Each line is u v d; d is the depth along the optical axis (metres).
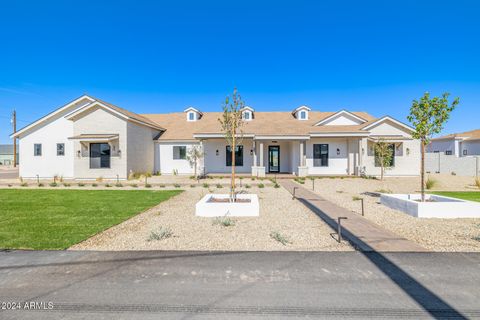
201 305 3.06
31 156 20.67
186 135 22.83
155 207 8.99
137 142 20.06
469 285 3.50
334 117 21.78
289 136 18.91
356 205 9.41
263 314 2.88
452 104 7.71
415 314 2.88
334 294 3.29
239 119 9.66
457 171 22.25
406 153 20.20
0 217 7.42
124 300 3.17
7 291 3.36
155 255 4.57
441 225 6.65
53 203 9.66
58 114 20.52
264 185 15.27
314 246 5.07
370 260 4.35
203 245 5.13
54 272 3.90
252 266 4.12
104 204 9.45
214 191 12.93
